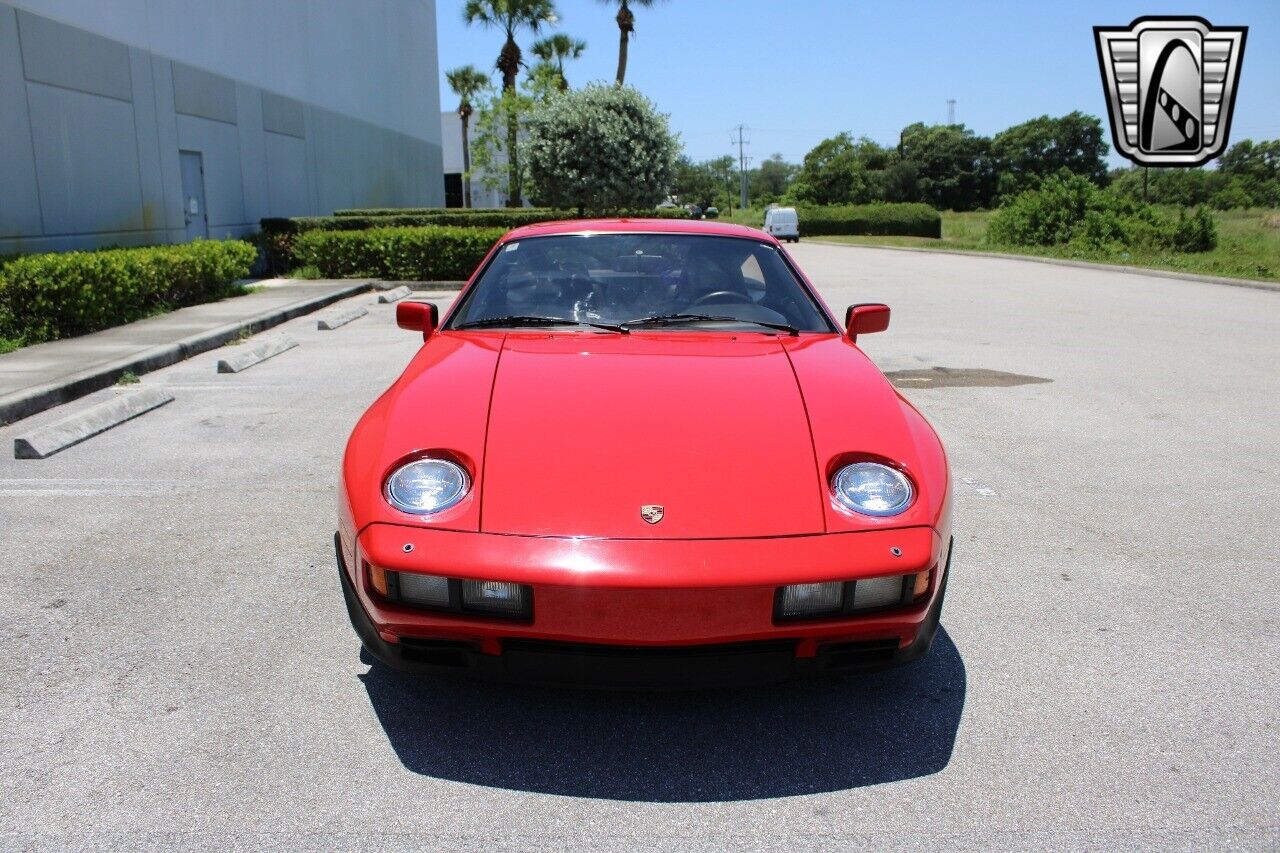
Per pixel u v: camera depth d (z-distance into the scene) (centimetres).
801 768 243
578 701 275
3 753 244
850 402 280
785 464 252
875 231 5725
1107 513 445
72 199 1202
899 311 1273
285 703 271
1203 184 7031
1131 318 1191
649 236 386
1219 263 2181
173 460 516
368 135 2456
